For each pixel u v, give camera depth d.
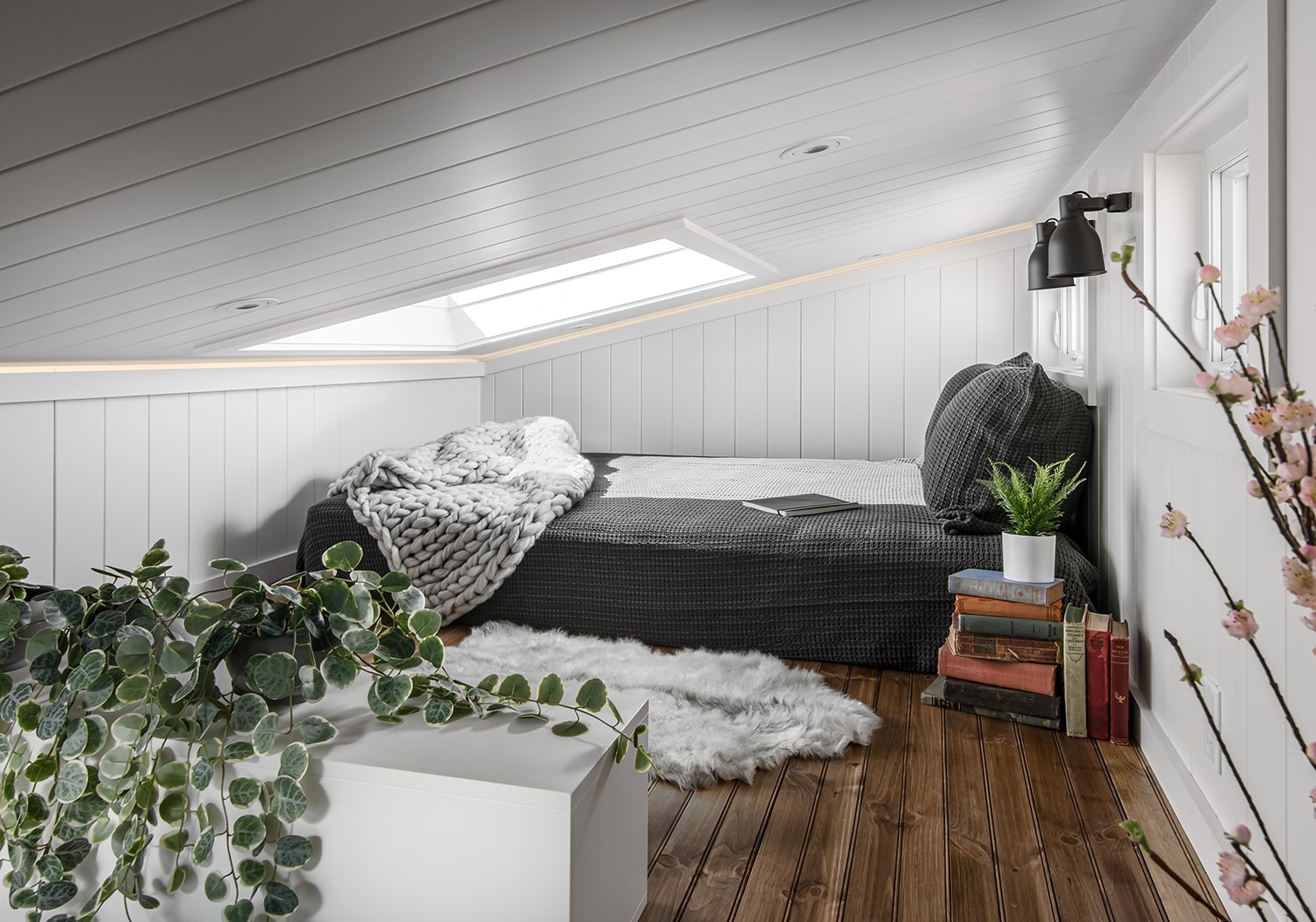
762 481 4.18
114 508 3.31
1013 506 2.65
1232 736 1.72
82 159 1.40
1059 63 2.10
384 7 1.17
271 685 1.47
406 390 5.02
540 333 5.23
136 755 1.42
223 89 1.28
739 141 2.19
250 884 1.41
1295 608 1.40
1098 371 3.12
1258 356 1.51
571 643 3.19
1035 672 2.55
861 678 2.96
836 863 1.86
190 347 3.20
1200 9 1.82
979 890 1.76
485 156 1.85
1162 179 2.34
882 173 2.96
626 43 1.45
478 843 1.35
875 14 1.58
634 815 1.63
